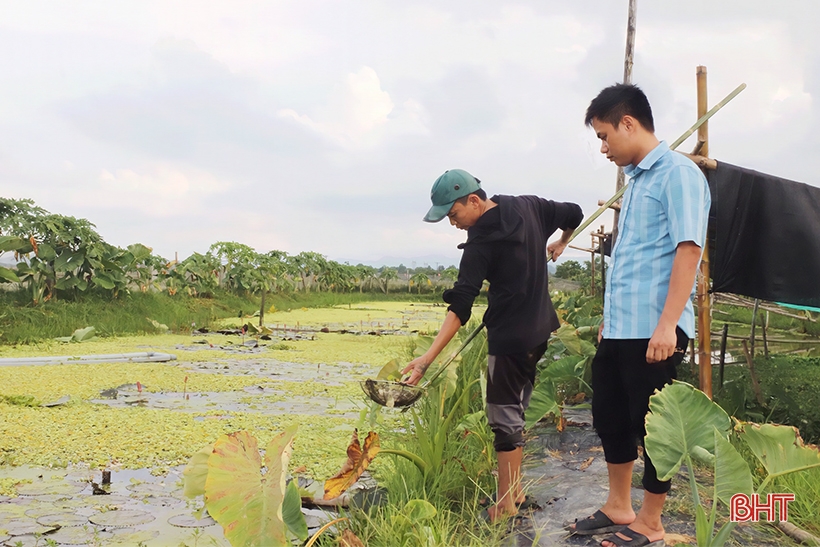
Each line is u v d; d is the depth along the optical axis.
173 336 12.38
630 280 2.42
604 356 2.55
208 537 2.79
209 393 6.41
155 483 3.55
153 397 6.11
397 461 3.36
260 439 4.48
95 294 13.15
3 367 7.59
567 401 5.34
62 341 10.53
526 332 2.74
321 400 6.15
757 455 2.27
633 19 7.75
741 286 4.02
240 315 16.34
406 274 40.56
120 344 10.55
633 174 2.47
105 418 5.02
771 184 3.92
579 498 3.01
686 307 2.35
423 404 4.35
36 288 12.01
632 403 2.44
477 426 3.74
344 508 3.15
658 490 2.38
